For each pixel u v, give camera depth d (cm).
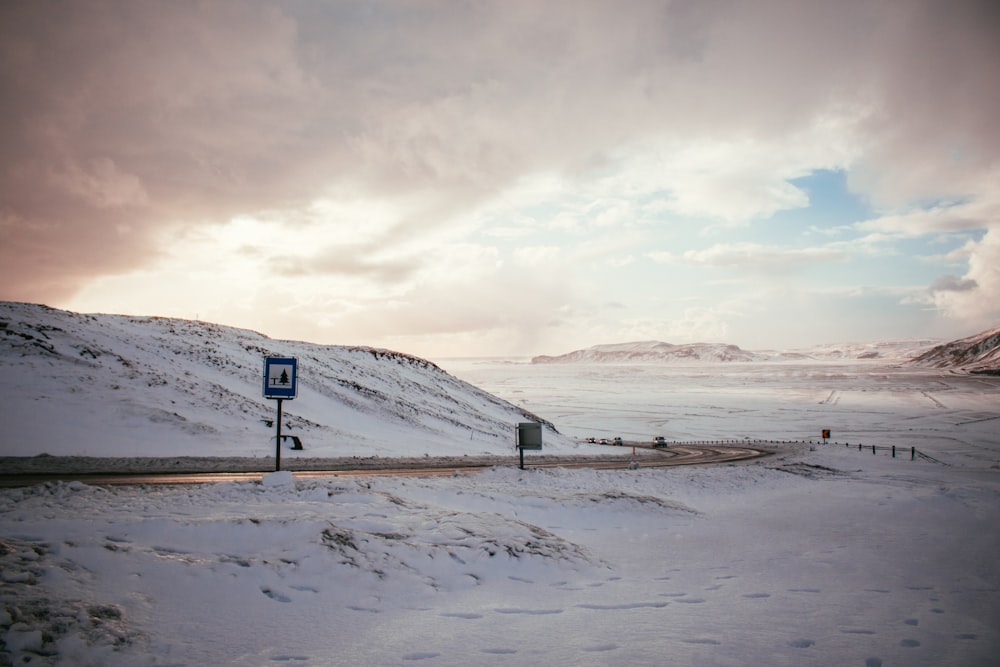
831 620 732
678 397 15812
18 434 2433
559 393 18212
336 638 598
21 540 771
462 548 905
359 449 3272
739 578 927
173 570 707
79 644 516
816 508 1630
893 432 7350
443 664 546
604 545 1120
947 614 778
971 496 1783
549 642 614
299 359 5553
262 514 1006
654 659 575
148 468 1966
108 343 3931
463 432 5034
